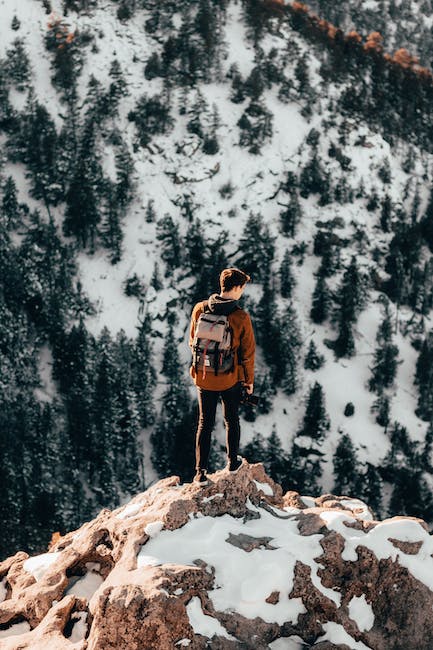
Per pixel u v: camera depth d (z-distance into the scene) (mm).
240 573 8055
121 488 122250
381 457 137375
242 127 193625
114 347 140875
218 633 7590
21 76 199500
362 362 154250
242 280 8453
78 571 8992
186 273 166500
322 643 7777
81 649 7613
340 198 186250
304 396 144125
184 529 8461
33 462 116188
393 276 172000
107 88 199125
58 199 177000
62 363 136500
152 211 174750
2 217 167125
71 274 161375
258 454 126500
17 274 149375
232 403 8883
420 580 8227
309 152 195250
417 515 125062
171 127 194125
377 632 7961
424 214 197750
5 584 9508
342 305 156250
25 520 102938
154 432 131250
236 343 8516
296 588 8047
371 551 8320
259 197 186125
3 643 8031
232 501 8938
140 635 7402
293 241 177500
